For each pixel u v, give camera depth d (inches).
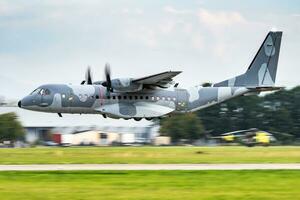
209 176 4020.7
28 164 4901.6
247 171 4296.3
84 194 3235.7
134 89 6875.0
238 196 3203.7
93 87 6914.4
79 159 5472.4
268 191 3378.4
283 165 4845.0
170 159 5511.8
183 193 3292.3
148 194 3250.5
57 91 6835.6
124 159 5492.1
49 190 3358.8
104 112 6909.5
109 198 3125.0
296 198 3152.1
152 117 7086.6
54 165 4793.3
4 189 3388.3
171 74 6668.3
